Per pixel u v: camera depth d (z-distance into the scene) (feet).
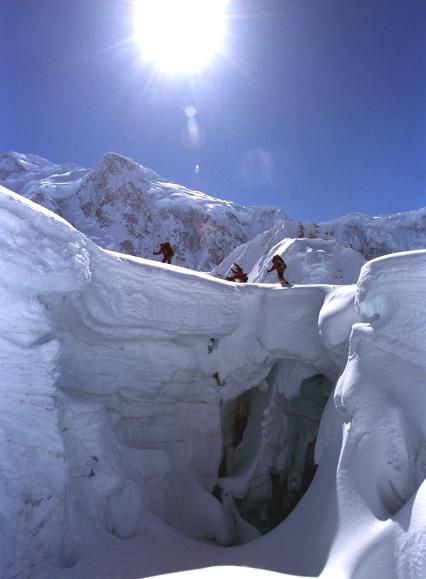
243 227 353.10
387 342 13.98
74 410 14.06
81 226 308.60
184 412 20.58
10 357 11.57
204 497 18.67
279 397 23.73
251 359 22.54
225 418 24.73
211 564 13.78
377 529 10.55
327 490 13.44
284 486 23.61
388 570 9.62
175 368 19.71
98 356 17.24
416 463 11.33
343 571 10.16
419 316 13.34
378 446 12.21
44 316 12.39
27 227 12.32
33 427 11.55
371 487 11.70
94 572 11.60
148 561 12.83
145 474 16.87
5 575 10.03
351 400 13.50
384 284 14.53
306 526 13.29
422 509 9.75
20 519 10.71
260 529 22.00
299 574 11.75
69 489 12.48
